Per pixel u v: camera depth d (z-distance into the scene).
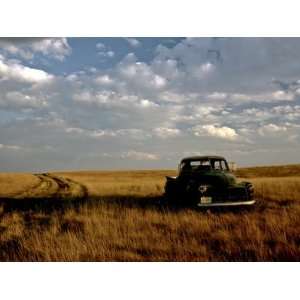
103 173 92.38
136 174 80.75
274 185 19.59
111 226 9.08
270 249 6.82
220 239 7.65
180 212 10.34
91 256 6.88
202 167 11.71
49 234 8.30
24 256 7.04
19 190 26.12
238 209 10.81
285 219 9.01
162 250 7.09
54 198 18.09
